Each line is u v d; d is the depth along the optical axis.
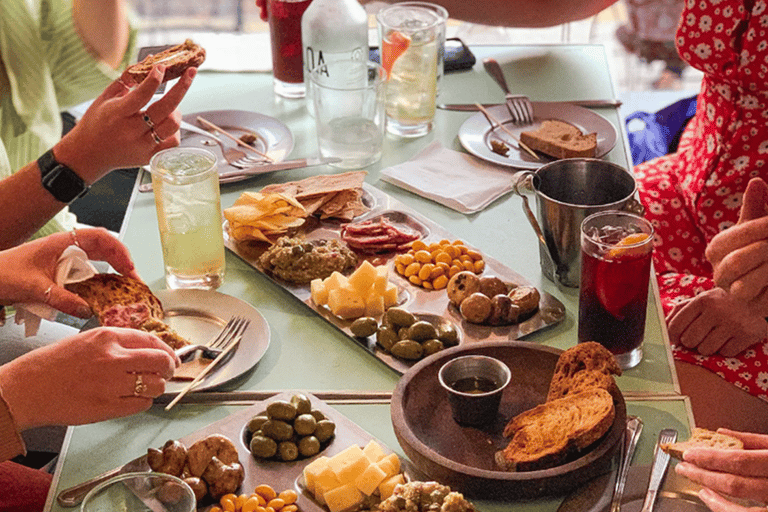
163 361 1.08
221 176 1.67
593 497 0.98
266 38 2.40
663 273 1.88
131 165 1.45
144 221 1.61
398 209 1.58
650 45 3.18
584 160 1.38
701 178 1.85
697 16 1.74
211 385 1.17
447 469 0.96
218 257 1.40
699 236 1.92
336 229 1.55
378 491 0.98
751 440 1.11
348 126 1.72
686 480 1.02
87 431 1.11
